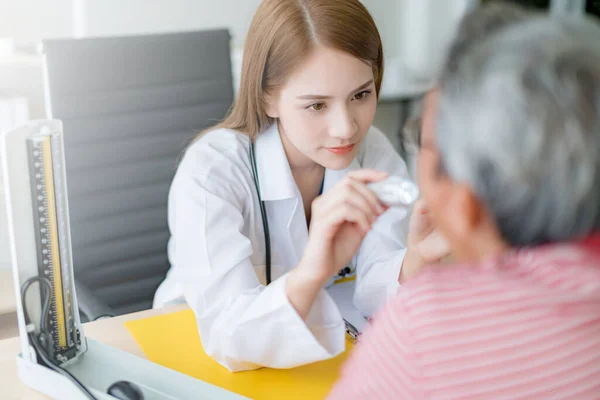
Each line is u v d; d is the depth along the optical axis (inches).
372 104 51.5
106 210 71.4
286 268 59.6
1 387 43.4
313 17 48.1
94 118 69.3
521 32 23.3
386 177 39.6
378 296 53.6
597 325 25.2
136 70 71.1
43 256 42.4
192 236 52.2
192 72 74.5
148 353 48.4
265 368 46.8
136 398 40.0
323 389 44.4
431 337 25.0
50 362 42.7
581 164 21.9
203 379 45.4
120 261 73.0
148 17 124.6
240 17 133.9
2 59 88.5
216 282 49.5
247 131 57.5
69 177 68.9
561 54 22.4
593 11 153.5
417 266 48.6
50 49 66.5
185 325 52.2
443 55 24.9
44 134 41.5
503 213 23.3
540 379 24.6
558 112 21.8
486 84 22.7
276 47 49.8
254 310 44.1
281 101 51.6
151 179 73.4
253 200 57.0
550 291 25.1
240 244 51.5
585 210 22.6
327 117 50.3
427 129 25.3
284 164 56.6
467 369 24.6
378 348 26.4
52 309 43.1
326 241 41.4
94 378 42.6
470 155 23.0
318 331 44.9
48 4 116.3
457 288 25.8
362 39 48.5
